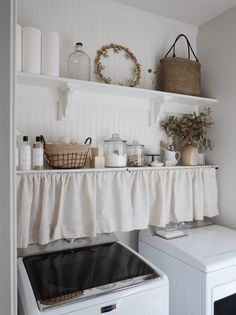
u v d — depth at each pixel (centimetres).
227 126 200
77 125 174
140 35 203
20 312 109
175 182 189
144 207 176
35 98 161
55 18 171
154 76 207
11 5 85
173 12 201
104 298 109
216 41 209
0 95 85
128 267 135
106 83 171
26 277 121
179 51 219
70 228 153
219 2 189
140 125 199
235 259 144
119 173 167
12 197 85
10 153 85
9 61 85
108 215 163
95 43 184
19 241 138
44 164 161
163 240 169
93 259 144
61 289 112
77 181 154
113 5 188
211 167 205
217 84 208
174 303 154
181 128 202
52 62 146
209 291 135
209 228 199
